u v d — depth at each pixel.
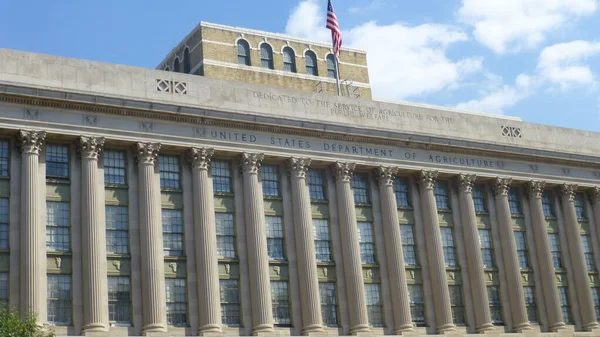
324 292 59.09
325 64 82.50
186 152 56.28
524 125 73.56
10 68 51.97
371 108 65.38
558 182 72.12
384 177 63.22
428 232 64.06
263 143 58.75
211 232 55.09
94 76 54.56
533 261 69.44
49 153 52.09
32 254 48.78
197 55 76.75
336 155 61.41
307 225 58.69
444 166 66.19
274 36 80.19
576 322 69.81
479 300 64.50
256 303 55.28
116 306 51.56
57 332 48.94
